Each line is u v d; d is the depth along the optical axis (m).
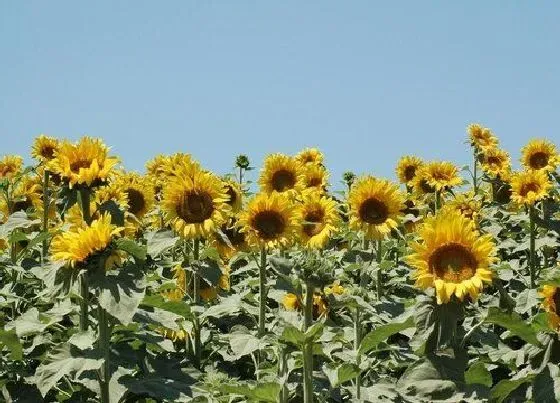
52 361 3.56
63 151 3.84
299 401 3.82
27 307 4.66
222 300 4.41
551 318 3.79
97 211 3.80
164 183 5.63
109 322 3.66
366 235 4.82
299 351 3.80
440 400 3.48
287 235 4.50
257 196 4.51
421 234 3.60
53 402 3.88
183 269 4.53
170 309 3.71
